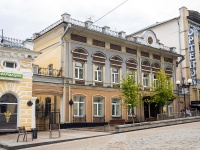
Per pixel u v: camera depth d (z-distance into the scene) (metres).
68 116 23.88
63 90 24.03
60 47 24.89
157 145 11.26
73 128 23.62
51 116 22.75
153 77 32.75
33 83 22.17
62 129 22.83
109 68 28.03
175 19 39.06
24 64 20.42
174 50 36.31
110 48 28.39
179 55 36.03
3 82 19.34
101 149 10.97
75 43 25.41
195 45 38.69
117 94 28.34
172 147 10.45
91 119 25.62
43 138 16.34
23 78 20.25
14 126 19.55
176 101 35.31
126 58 29.86
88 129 22.41
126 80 26.36
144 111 30.91
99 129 22.11
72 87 24.67
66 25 24.89
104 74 27.44
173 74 35.88
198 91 38.53
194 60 37.78
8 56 19.61
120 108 28.42
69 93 24.31
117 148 11.04
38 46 28.61
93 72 26.55
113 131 19.67
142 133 17.27
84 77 25.81
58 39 25.42
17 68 20.00
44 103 25.05
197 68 38.16
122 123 22.52
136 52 31.11
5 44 19.83
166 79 30.47
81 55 25.73
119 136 16.33
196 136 13.77
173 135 14.74
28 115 20.16
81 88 25.33
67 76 24.39
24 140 15.50
